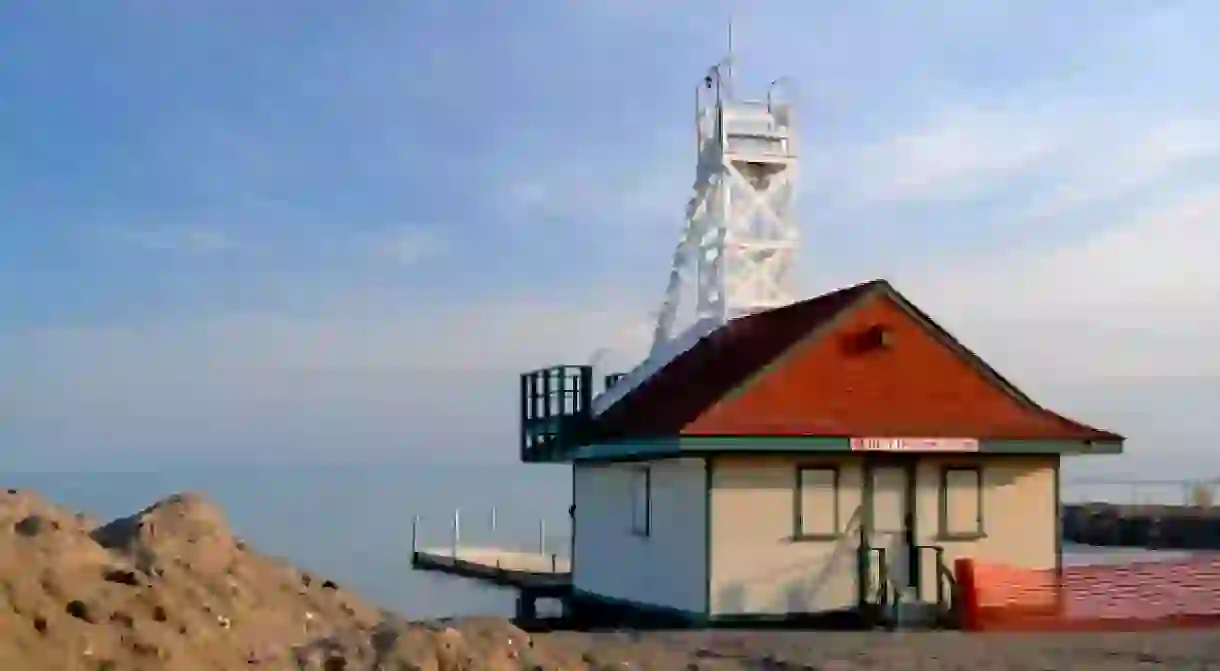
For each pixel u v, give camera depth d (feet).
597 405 103.30
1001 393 88.94
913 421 84.94
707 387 88.17
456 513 188.03
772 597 80.59
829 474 82.64
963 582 80.69
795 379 84.33
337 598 47.62
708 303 106.22
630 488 91.91
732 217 106.11
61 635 34.37
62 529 40.45
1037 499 87.51
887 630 78.23
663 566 85.92
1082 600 82.02
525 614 110.83
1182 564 87.20
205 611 40.09
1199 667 63.62
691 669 59.72
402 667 40.27
